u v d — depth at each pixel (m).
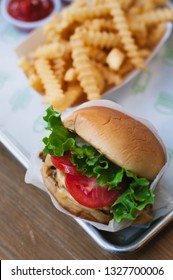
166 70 0.60
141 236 0.44
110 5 0.57
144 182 0.43
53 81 0.53
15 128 0.56
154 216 0.46
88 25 0.57
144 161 0.44
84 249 0.47
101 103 0.49
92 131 0.44
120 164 0.43
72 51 0.55
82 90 0.55
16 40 0.66
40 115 0.57
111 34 0.56
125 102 0.58
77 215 0.45
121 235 0.46
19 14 0.66
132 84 0.59
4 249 0.47
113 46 0.57
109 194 0.44
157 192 0.47
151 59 0.60
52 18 0.61
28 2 0.65
